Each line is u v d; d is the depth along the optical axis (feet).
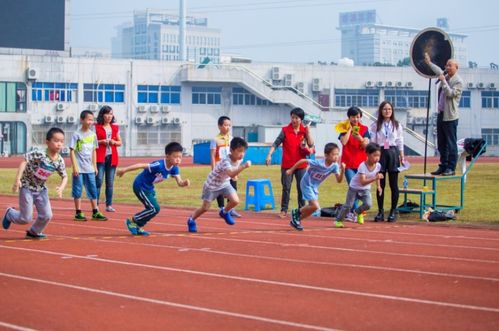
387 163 50.88
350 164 51.11
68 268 30.89
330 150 43.93
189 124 232.53
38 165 37.99
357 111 50.93
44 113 216.54
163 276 29.32
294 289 27.09
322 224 49.49
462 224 49.49
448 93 54.44
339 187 78.84
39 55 217.56
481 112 255.09
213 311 23.67
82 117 49.03
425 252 36.40
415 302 25.09
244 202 65.31
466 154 59.06
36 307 24.06
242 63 238.48
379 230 45.96
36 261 32.53
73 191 49.24
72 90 219.61
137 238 40.57
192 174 107.24
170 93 230.48
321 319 22.75
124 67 224.74
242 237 41.52
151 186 41.32
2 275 29.27
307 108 233.55
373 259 34.01
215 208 59.93
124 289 26.84
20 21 218.79
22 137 214.48
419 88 251.39
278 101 231.91
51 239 39.73
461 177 55.72
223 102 234.99
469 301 25.29
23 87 214.28
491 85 254.06
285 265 32.09
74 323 22.15
